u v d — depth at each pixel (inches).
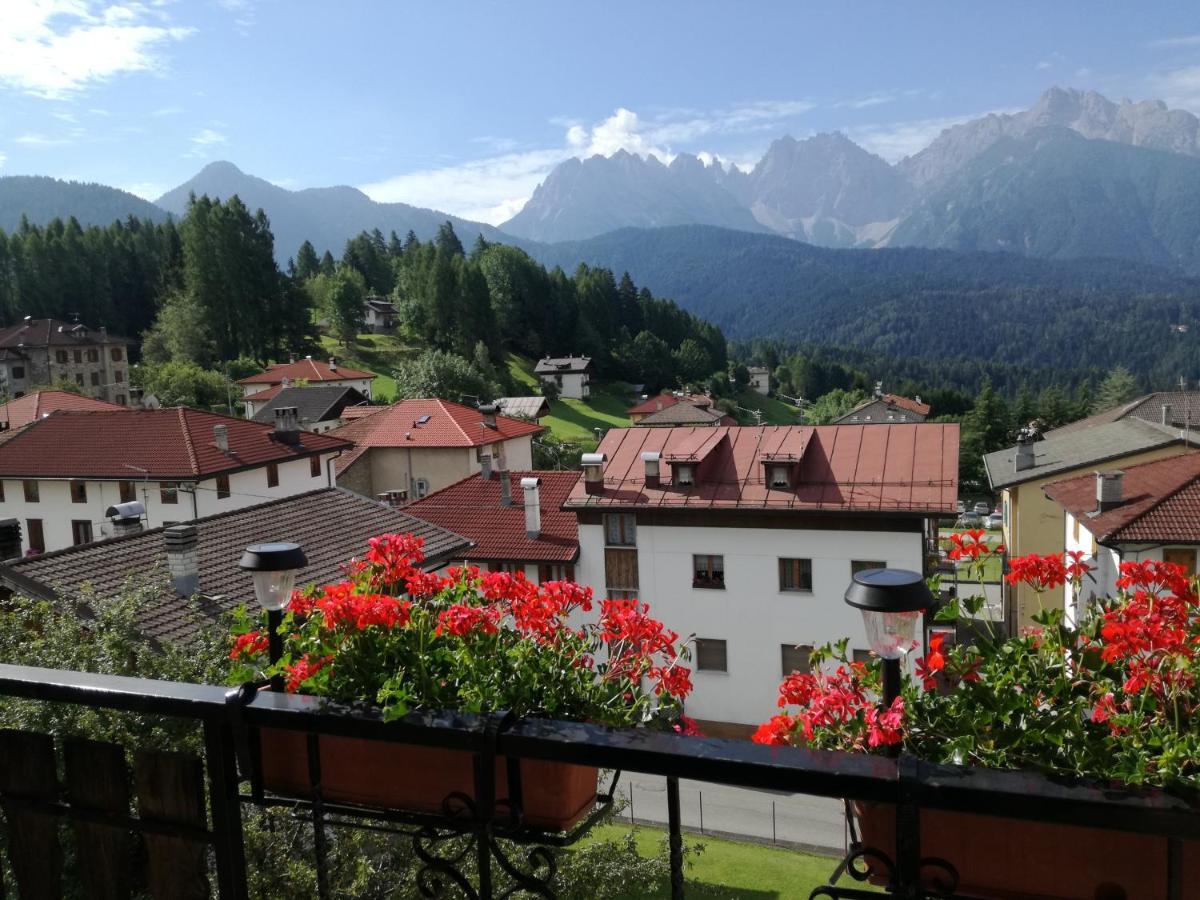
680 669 125.1
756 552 973.8
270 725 98.4
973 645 120.0
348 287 4643.2
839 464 994.1
